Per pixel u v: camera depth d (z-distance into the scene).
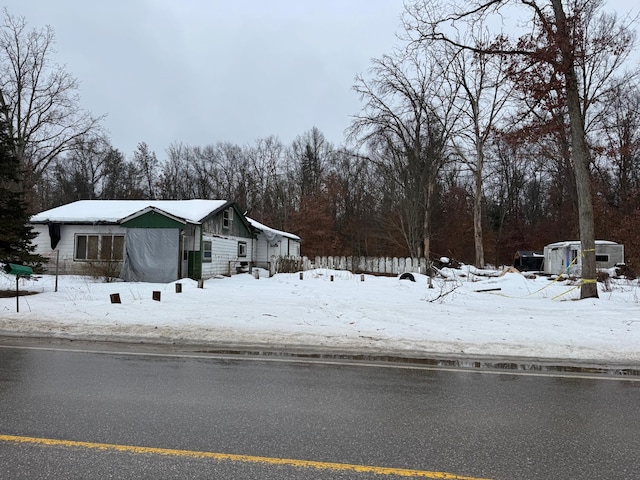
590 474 3.33
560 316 10.83
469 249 48.25
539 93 14.59
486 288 18.83
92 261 20.53
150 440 3.80
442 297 15.03
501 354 7.43
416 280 22.70
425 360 7.16
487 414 4.64
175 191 57.44
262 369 6.43
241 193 55.75
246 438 3.89
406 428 4.20
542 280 21.38
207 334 8.79
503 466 3.44
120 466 3.32
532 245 48.00
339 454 3.60
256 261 30.55
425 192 34.88
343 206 48.59
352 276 24.44
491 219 51.84
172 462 3.40
